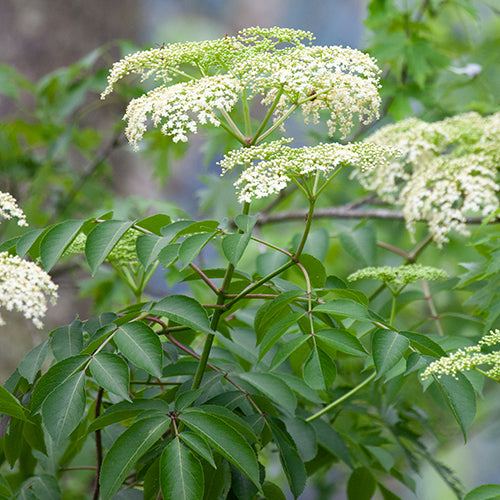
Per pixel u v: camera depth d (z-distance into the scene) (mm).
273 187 2178
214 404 2252
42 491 2316
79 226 2223
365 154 2211
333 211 3225
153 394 2385
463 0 3420
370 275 2418
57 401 2141
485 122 2613
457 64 3545
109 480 2129
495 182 2596
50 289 2180
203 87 2205
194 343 2479
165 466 2123
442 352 2170
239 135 2248
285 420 2340
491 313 2412
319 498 2854
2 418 2283
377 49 3148
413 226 2592
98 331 2197
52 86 3576
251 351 2402
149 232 2256
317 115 2279
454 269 3689
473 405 2141
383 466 2447
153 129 3539
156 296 3068
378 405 2508
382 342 2154
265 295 2262
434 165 2580
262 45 2242
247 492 2250
